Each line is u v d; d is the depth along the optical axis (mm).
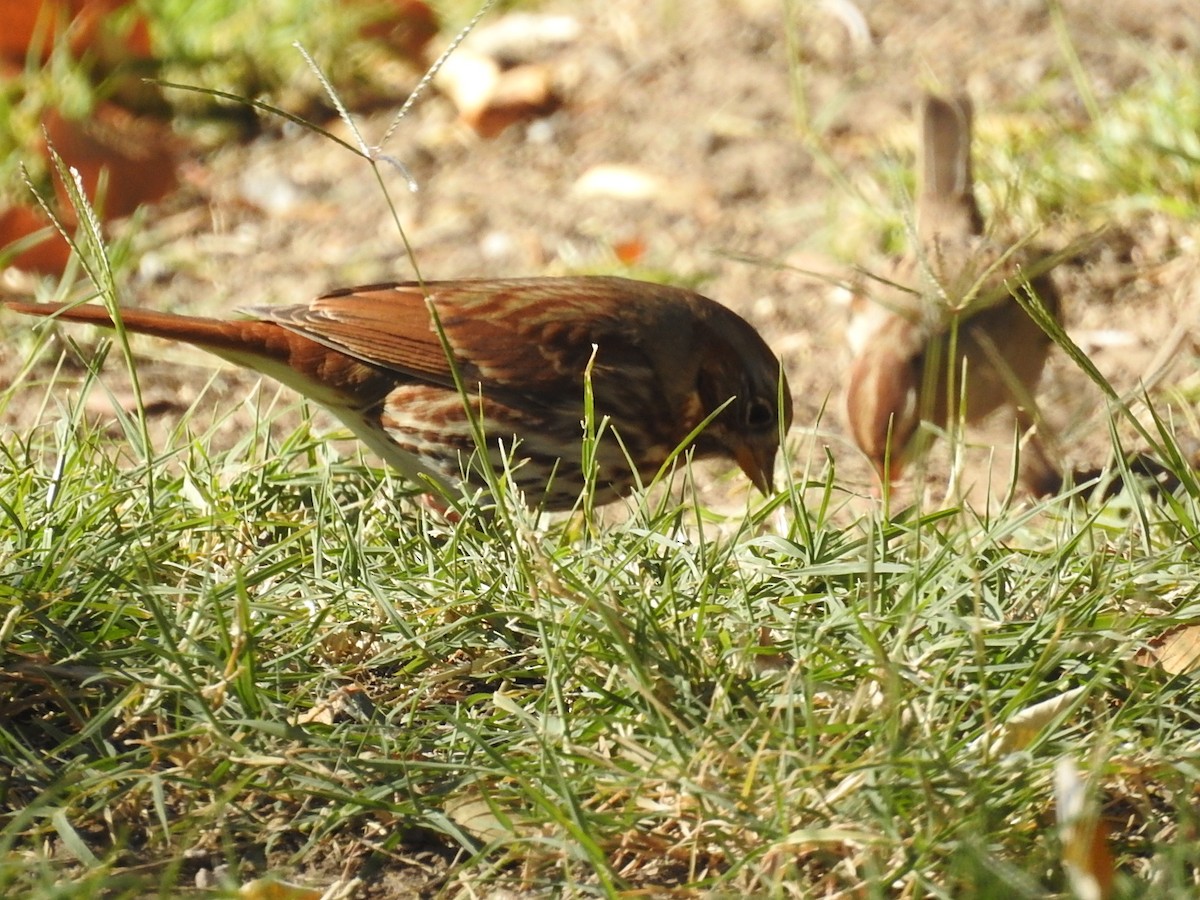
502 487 8328
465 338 10180
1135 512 8422
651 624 7016
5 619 7090
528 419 10203
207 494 8664
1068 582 7609
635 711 6711
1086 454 11945
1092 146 15133
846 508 10906
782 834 5895
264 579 7789
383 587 7883
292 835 6426
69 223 14812
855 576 7680
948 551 7648
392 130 7648
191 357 13070
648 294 10773
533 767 6496
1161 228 14555
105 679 6871
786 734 6324
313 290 14812
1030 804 6125
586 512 8484
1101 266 14281
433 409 10156
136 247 15289
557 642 6984
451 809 6422
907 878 5758
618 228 15797
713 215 15906
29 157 15461
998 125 16219
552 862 6164
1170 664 7180
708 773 6223
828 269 14742
